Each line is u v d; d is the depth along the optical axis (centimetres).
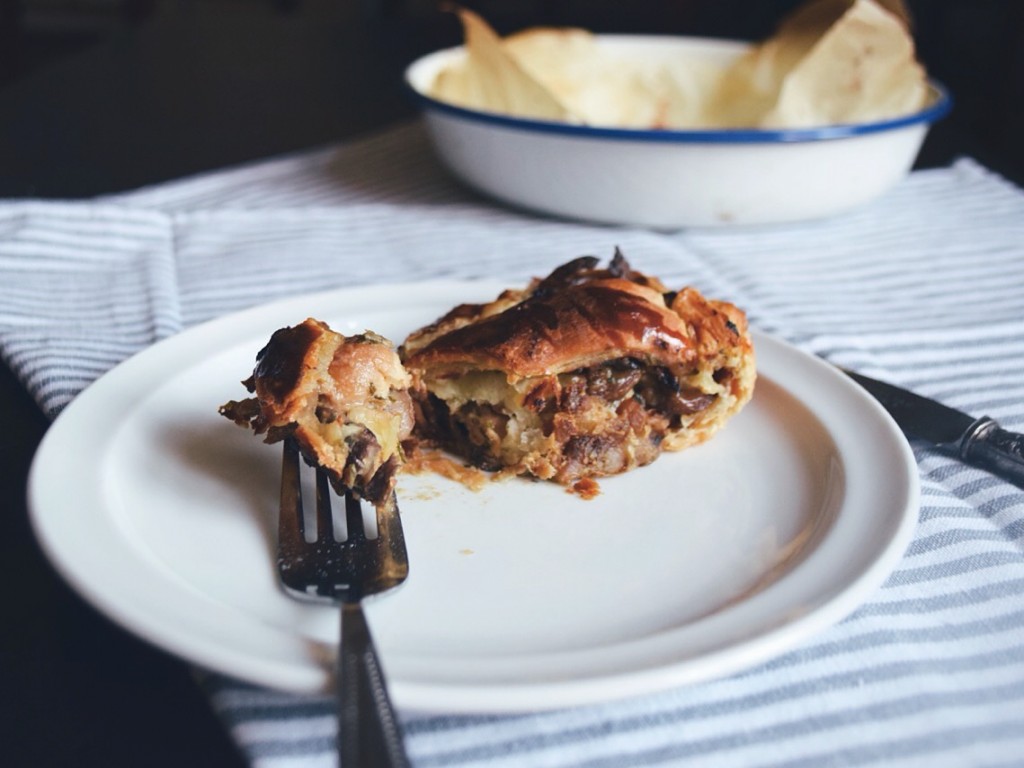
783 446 31
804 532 27
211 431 30
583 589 25
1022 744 21
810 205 48
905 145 49
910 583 25
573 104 57
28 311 37
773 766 20
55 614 23
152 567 22
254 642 20
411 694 19
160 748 20
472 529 27
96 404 29
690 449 31
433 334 32
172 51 78
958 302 42
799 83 52
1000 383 35
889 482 27
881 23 50
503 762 20
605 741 20
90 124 62
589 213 49
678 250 47
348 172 56
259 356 28
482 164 49
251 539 25
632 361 30
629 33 88
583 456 29
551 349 29
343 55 79
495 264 44
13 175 53
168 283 41
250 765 20
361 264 44
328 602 23
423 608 24
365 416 27
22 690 21
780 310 41
